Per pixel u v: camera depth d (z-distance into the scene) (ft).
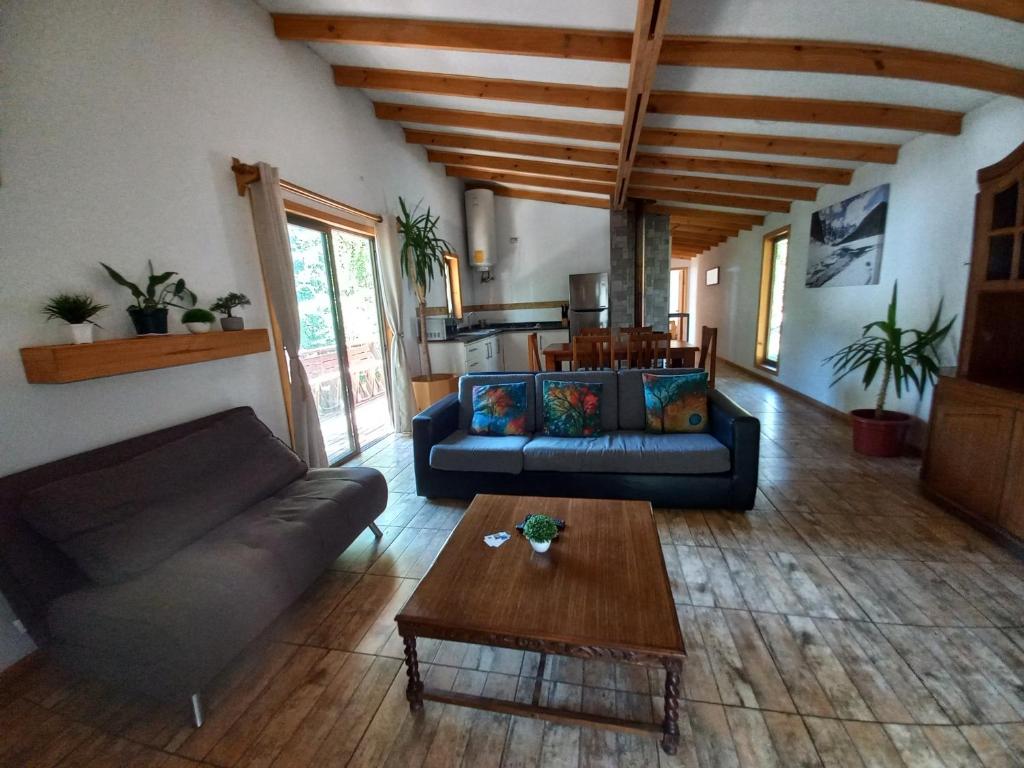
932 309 9.55
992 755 3.81
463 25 8.26
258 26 8.84
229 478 6.50
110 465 5.84
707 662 4.89
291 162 9.78
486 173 18.97
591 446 8.38
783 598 5.82
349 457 11.91
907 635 5.12
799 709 4.31
